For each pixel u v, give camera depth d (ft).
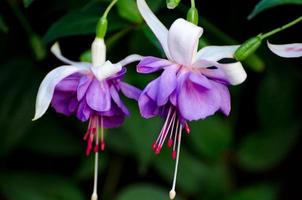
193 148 1.80
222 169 1.83
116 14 1.57
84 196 1.87
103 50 1.44
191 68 1.41
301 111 1.77
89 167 1.83
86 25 1.56
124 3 1.54
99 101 1.42
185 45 1.38
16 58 1.73
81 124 1.78
